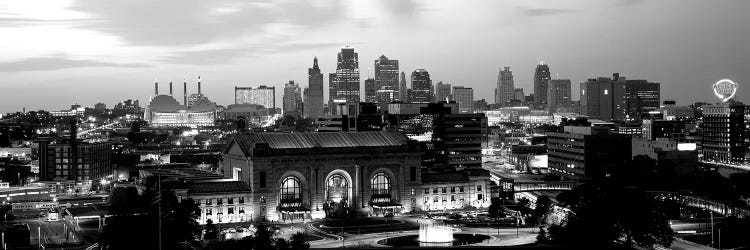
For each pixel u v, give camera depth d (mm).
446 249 138875
